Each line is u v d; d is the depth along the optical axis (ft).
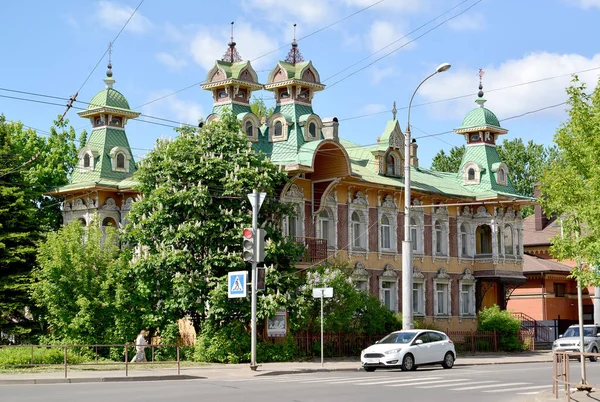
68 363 110.93
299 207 159.63
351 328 150.41
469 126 202.39
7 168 149.07
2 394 76.64
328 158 160.56
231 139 137.28
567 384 69.92
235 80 161.38
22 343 142.10
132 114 173.68
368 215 174.09
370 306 154.10
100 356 132.98
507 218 200.34
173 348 134.00
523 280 201.57
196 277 130.31
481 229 201.36
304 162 154.30
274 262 136.67
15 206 145.89
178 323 148.87
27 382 92.63
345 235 168.96
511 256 199.52
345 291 145.48
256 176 133.90
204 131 137.80
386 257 177.58
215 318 131.75
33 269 140.15
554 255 100.37
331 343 147.43
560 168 99.40
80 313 132.46
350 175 158.61
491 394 79.61
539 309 226.79
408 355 117.70
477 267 197.36
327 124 171.42
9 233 143.54
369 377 102.89
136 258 134.21
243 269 133.69
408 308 131.03
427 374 109.09
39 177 193.98
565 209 97.40
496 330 185.88
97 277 135.74
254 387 85.30
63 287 135.03
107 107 169.89
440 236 192.13
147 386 86.63
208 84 164.86
